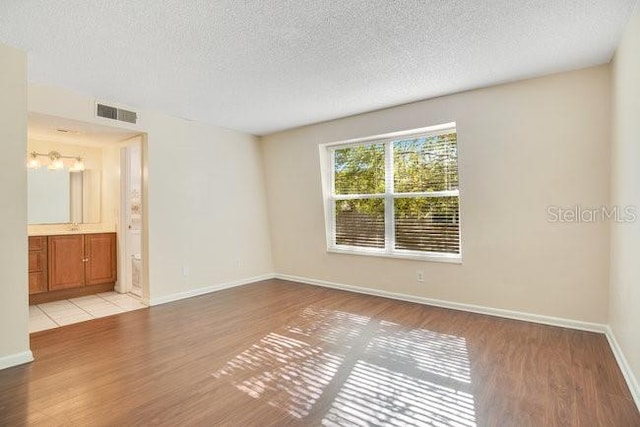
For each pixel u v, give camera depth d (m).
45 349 2.69
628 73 2.17
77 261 4.35
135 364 2.43
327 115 4.20
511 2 1.92
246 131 5.02
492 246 3.44
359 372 2.30
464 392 2.04
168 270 4.12
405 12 2.01
